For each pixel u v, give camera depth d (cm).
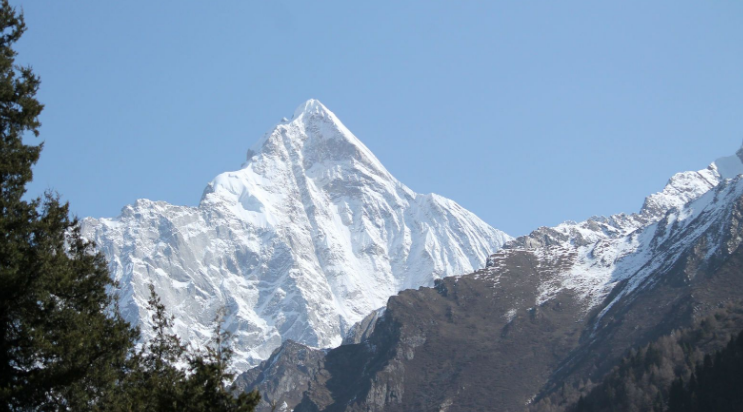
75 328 9644
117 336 9881
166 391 9562
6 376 9262
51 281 9612
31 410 9194
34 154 10462
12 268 9438
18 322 9550
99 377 9600
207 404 9469
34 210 10131
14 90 10638
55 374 9169
